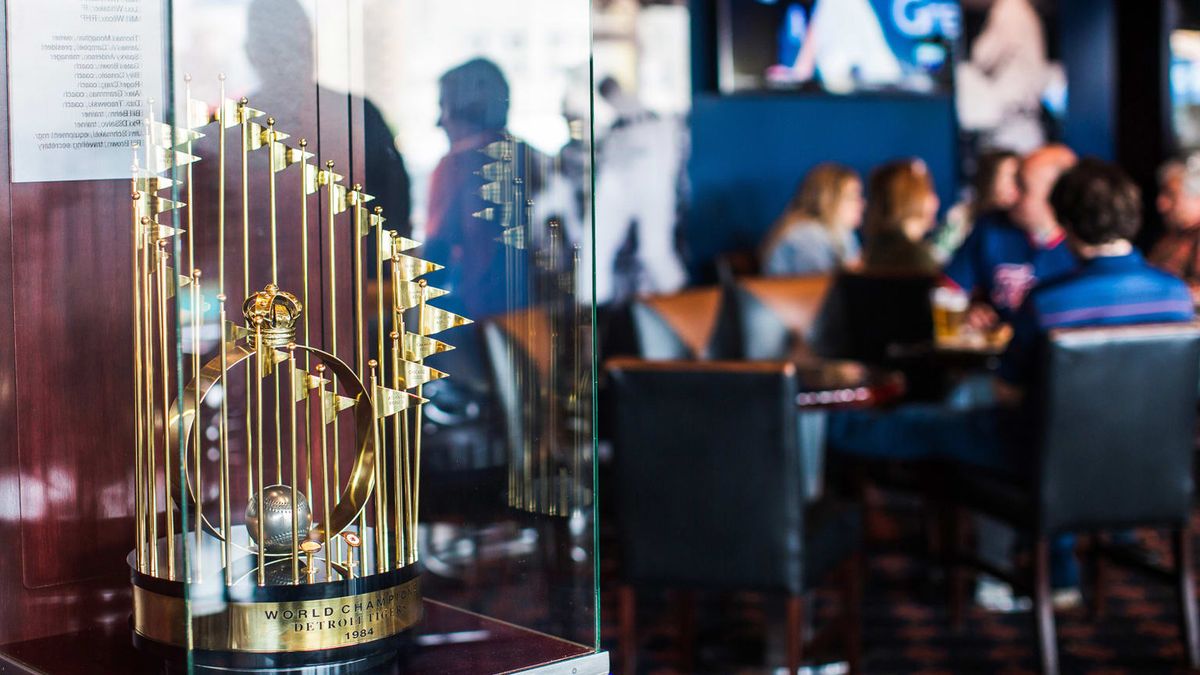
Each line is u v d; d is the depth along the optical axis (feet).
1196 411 9.46
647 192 20.20
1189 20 22.62
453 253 3.24
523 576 3.34
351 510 3.23
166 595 3.08
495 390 3.30
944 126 22.43
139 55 3.18
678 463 8.48
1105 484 9.35
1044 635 9.51
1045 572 9.52
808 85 21.18
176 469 3.04
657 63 20.21
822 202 16.84
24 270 3.48
